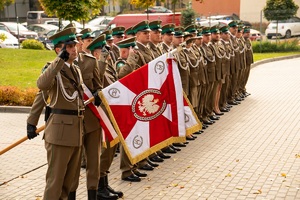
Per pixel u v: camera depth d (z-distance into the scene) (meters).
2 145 9.28
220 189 6.72
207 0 39.88
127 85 6.43
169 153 8.53
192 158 8.23
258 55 26.25
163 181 7.12
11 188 6.94
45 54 21.42
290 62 23.83
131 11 40.16
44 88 5.20
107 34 7.89
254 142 9.20
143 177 7.29
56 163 5.40
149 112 6.54
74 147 5.46
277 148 8.76
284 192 6.54
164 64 6.62
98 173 6.11
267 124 10.66
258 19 36.47
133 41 7.43
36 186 7.01
